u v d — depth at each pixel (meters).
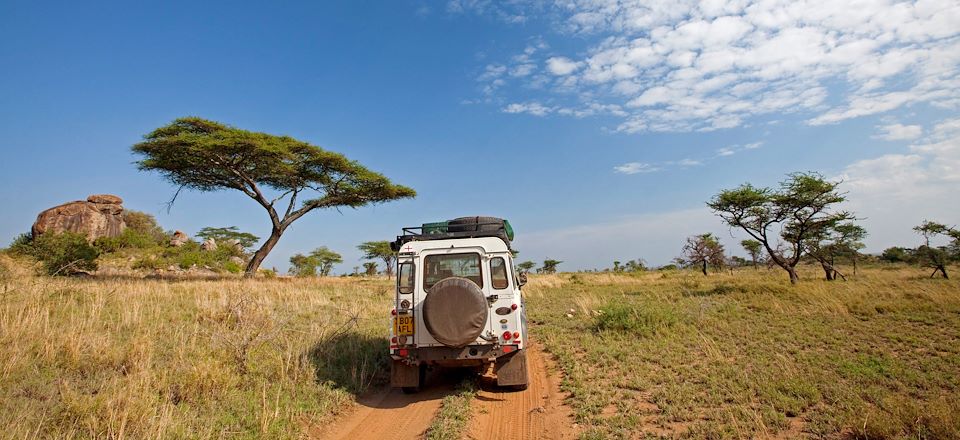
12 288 10.11
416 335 6.85
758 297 15.10
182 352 7.02
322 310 13.25
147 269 29.30
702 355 8.26
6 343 6.50
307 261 50.88
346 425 5.86
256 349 7.71
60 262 19.61
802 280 21.81
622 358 8.26
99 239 33.09
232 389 6.10
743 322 11.09
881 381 6.41
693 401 5.94
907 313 11.45
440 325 6.52
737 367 7.31
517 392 7.11
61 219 33.41
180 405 5.29
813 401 5.73
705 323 11.04
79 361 6.27
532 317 13.82
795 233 20.77
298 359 7.36
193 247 36.94
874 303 12.72
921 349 8.20
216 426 5.01
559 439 5.19
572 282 27.78
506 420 5.94
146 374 5.81
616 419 5.52
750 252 37.31
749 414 5.30
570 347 9.58
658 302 14.93
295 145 24.25
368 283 27.19
